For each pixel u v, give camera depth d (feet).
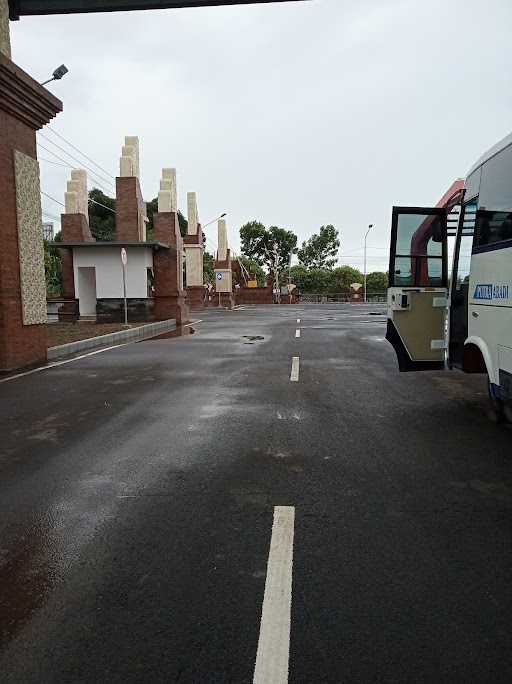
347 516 12.14
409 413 21.66
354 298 221.66
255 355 40.06
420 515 12.17
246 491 13.60
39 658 7.72
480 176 20.17
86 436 18.62
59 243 75.46
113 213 166.20
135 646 7.95
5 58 30.76
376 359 37.76
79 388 27.32
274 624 8.39
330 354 40.57
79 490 13.83
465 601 8.96
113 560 10.37
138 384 28.30
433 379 29.66
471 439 17.95
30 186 35.78
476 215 20.45
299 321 82.02
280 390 26.40
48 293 126.62
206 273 217.97
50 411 22.39
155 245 74.95
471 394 25.54
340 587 9.37
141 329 61.57
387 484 13.98
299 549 10.68
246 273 237.25
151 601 9.04
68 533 11.51
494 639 8.01
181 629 8.30
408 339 24.61
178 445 17.44
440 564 10.12
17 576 9.88
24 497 13.43
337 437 18.17
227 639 8.07
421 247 24.76
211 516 12.21
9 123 33.42
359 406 22.89
